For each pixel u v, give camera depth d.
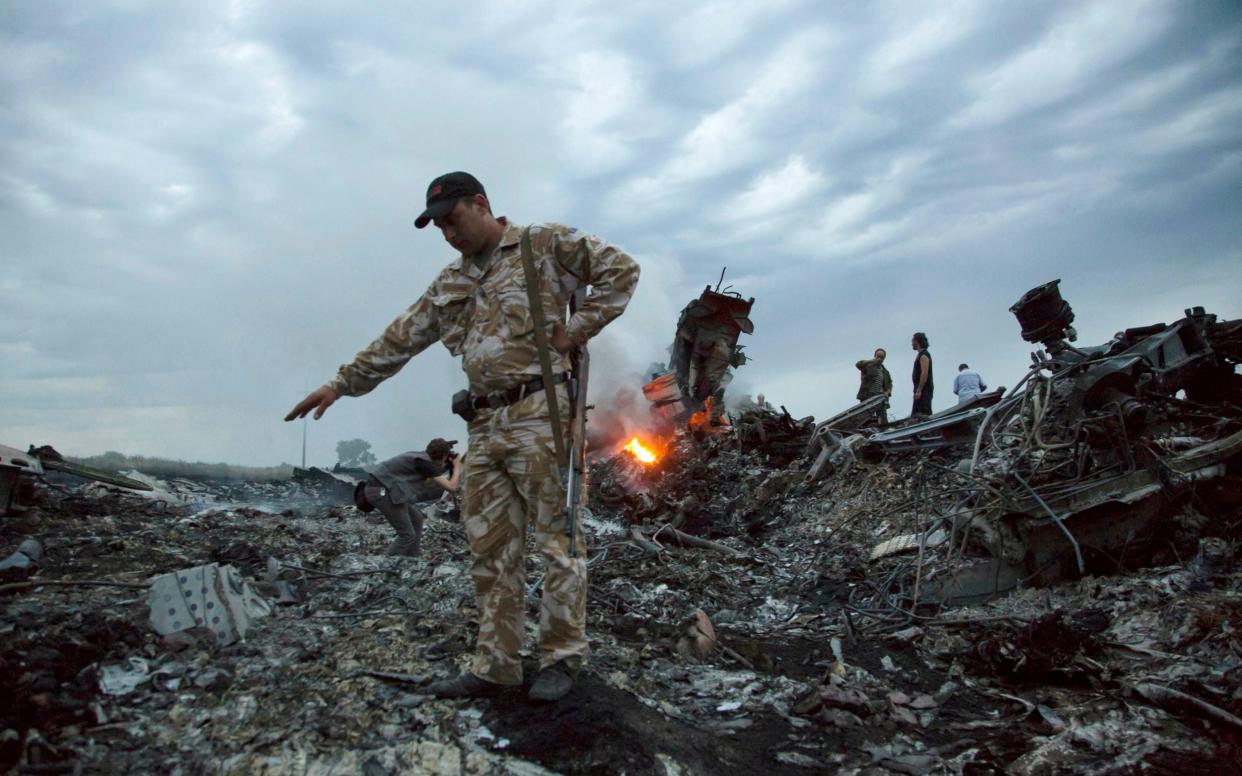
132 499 9.02
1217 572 5.15
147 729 2.81
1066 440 6.49
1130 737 3.22
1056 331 7.34
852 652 4.59
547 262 3.09
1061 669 3.95
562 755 2.71
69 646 3.31
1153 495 5.50
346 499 11.70
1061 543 5.65
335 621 4.20
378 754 2.69
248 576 5.26
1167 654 4.19
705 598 5.91
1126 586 5.14
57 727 2.72
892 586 6.17
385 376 3.38
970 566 5.84
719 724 3.31
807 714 3.44
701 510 9.84
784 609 5.76
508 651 3.12
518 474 3.06
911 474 8.77
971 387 12.23
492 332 3.08
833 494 9.39
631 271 3.08
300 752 2.69
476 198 3.09
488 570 3.16
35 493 8.01
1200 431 6.79
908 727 3.43
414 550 6.42
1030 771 2.96
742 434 12.12
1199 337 7.14
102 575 5.17
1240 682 3.71
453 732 2.86
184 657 3.46
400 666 3.47
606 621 4.71
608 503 10.88
